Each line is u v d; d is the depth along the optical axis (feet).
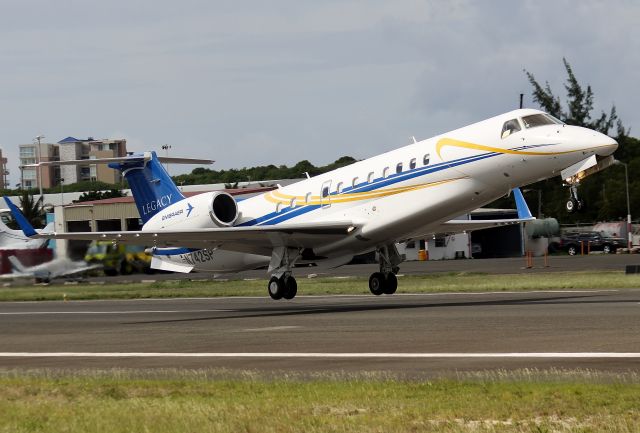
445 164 191.31
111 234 207.31
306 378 97.50
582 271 328.70
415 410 75.46
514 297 215.72
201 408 79.20
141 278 396.37
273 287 217.77
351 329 149.18
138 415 77.36
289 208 224.53
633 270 293.43
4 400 91.35
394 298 240.94
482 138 186.80
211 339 147.23
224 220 229.45
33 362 129.29
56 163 234.17
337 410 77.15
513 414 73.10
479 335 129.59
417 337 131.54
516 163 182.50
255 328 163.22
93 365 122.21
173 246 229.45
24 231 201.36
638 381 85.35
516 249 577.43
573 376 89.71
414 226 200.85
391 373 98.99
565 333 126.31
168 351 133.18
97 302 283.59
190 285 343.05
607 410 72.79
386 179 201.98
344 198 210.79
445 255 576.61
